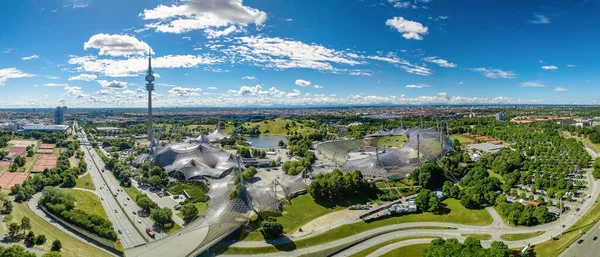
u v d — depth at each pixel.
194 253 177.38
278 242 196.00
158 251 178.88
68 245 188.88
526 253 178.00
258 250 188.50
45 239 191.75
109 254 181.50
